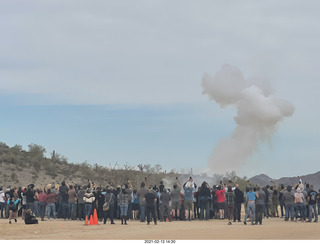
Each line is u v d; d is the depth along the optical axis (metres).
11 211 28.52
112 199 27.42
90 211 27.23
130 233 21.47
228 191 27.97
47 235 21.59
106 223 27.95
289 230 21.84
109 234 21.30
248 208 26.48
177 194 30.20
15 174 67.00
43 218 30.06
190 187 30.36
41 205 30.12
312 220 30.34
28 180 66.81
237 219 30.91
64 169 74.06
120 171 70.88
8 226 25.72
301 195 29.08
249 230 21.98
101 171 73.12
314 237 19.09
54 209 30.28
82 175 71.62
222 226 25.02
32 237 20.78
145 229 23.44
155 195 26.94
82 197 29.52
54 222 28.53
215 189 31.94
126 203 27.12
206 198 30.30
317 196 29.30
